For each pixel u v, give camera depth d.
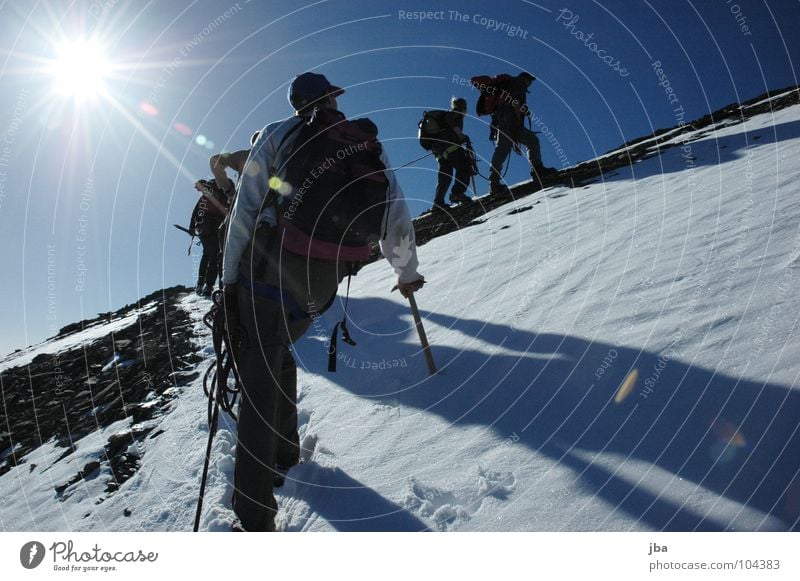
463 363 3.25
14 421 5.80
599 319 3.09
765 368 2.11
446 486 2.25
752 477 1.70
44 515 3.25
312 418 3.34
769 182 4.34
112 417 4.66
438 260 6.05
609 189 6.63
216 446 3.29
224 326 2.36
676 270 3.31
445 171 8.92
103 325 10.30
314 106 2.40
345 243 2.33
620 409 2.28
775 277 2.75
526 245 5.33
